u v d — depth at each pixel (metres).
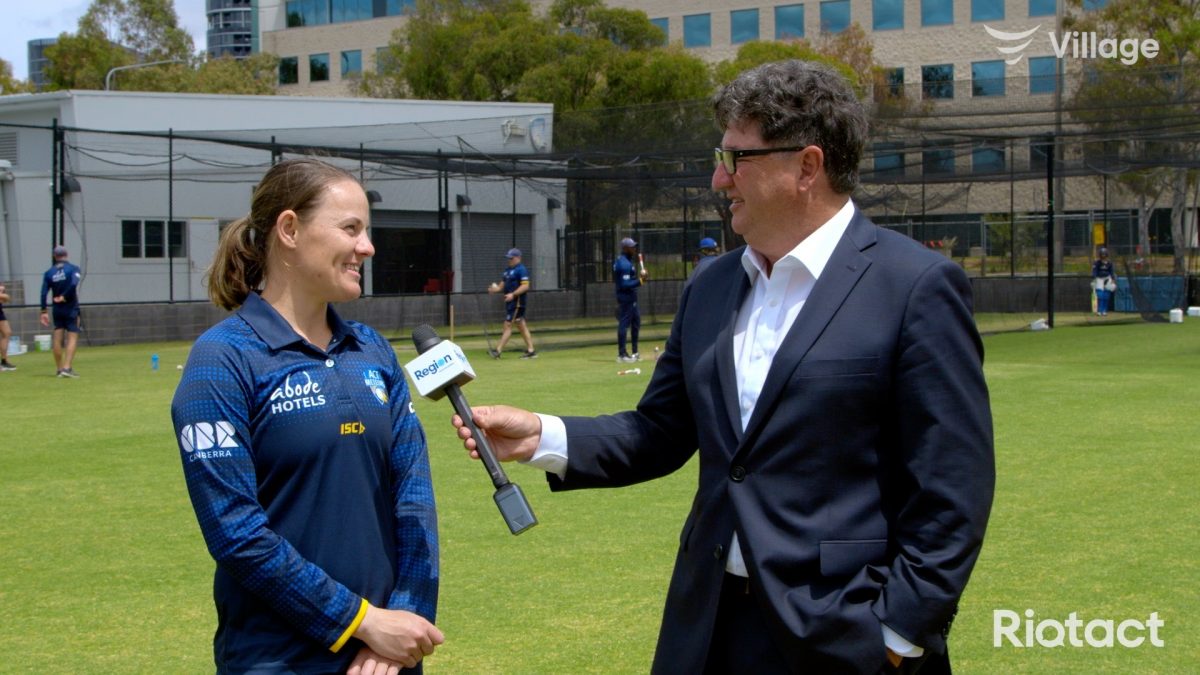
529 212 25.81
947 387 2.35
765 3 43.69
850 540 2.38
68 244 23.41
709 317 2.65
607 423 2.84
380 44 52.53
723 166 2.55
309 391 2.57
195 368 2.52
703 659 2.50
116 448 9.68
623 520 6.84
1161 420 10.33
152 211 24.23
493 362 17.81
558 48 35.06
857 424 2.39
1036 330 22.09
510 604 5.23
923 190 25.67
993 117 20.45
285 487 2.54
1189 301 27.22
